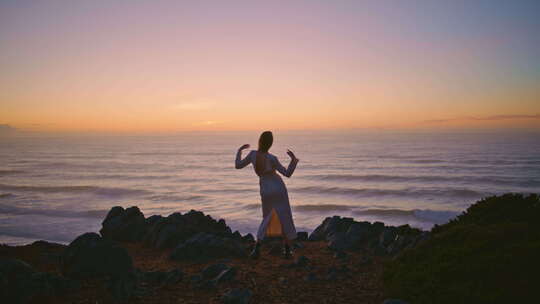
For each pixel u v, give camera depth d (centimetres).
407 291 352
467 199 3772
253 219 2870
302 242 776
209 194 4375
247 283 419
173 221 765
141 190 4500
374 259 562
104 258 403
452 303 312
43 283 350
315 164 8369
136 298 364
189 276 450
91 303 343
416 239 553
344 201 3791
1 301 319
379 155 10862
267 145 522
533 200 472
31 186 4800
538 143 16412
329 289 404
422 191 4256
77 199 3916
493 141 19075
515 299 287
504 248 354
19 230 2320
